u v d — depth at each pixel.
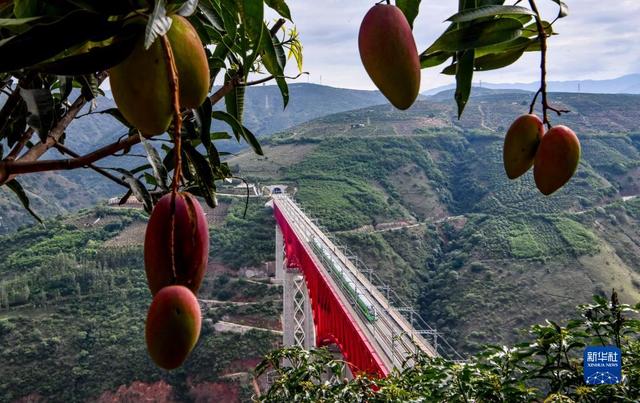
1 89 1.95
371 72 1.02
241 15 1.22
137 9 0.89
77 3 0.87
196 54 0.95
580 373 3.29
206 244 1.03
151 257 0.98
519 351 3.62
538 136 1.26
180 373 53.66
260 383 52.31
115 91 0.93
